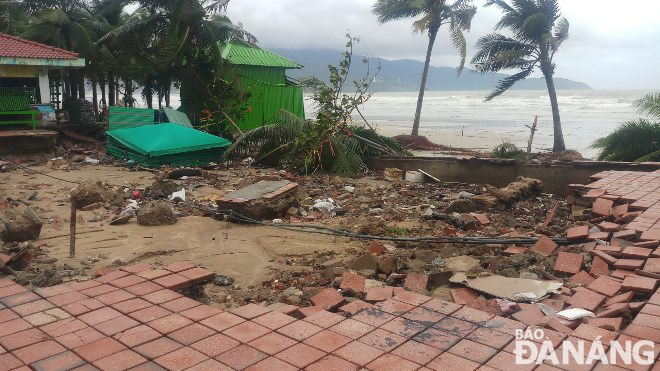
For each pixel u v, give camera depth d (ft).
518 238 25.35
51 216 31.96
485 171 48.52
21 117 63.57
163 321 13.94
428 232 29.40
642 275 18.40
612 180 33.78
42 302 15.11
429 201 39.78
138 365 11.89
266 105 89.97
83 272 21.71
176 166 54.75
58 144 66.08
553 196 43.70
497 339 12.91
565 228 27.68
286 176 49.55
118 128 68.54
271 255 25.22
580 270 20.35
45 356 12.24
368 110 295.07
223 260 24.22
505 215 34.45
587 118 201.77
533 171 46.14
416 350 12.41
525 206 37.93
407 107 327.67
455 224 31.55
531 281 18.52
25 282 19.58
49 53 65.87
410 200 40.37
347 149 53.36
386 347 12.58
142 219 29.78
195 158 56.29
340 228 30.01
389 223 32.09
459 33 100.99
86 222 30.66
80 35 78.84
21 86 70.23
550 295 17.56
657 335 13.15
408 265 21.88
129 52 81.20
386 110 292.81
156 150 53.26
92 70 84.99
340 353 12.32
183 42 72.08
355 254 24.97
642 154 60.54
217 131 81.25
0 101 61.36
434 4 102.42
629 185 32.04
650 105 61.98
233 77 80.38
